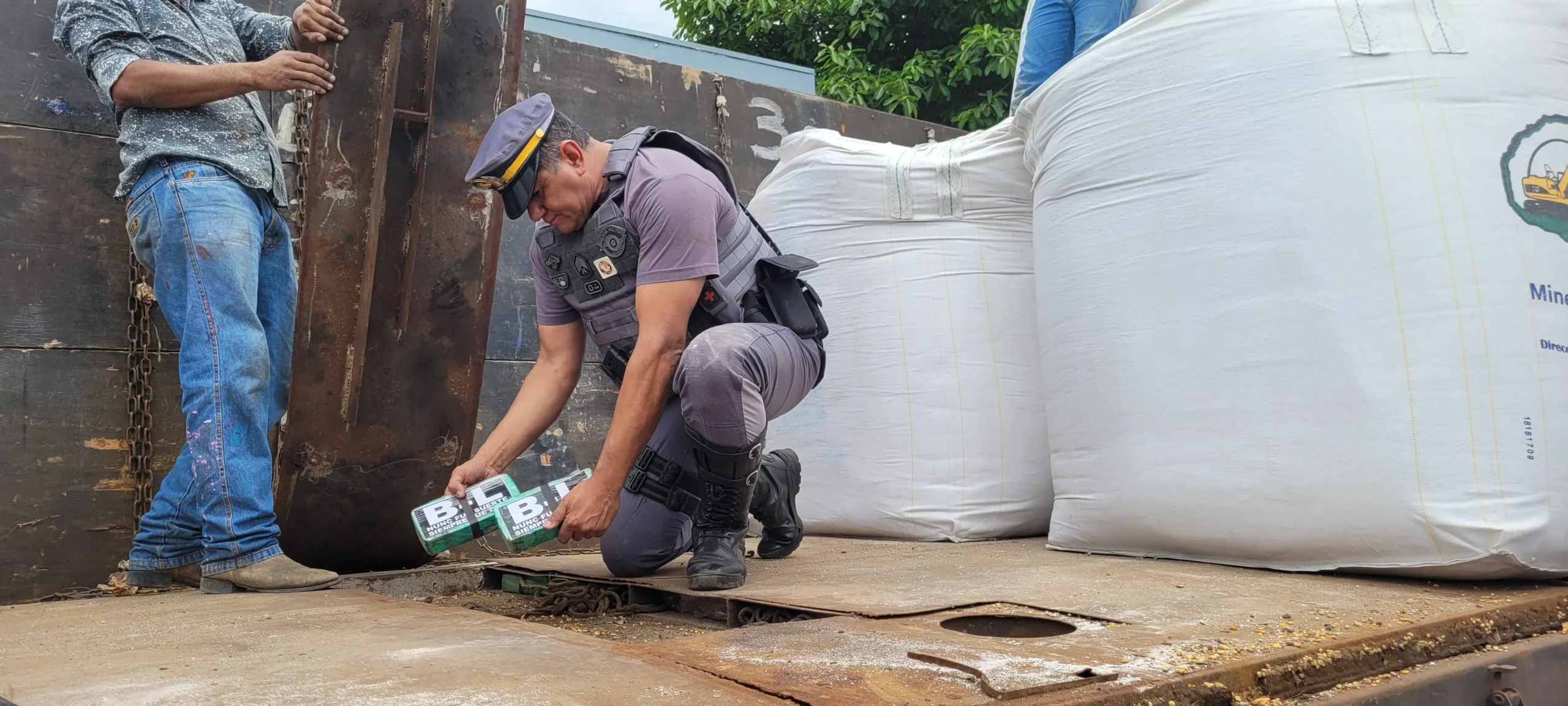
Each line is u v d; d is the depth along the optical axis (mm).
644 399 1474
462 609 1422
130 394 2207
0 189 2094
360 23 1991
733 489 1642
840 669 966
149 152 1855
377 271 2053
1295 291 1625
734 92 3352
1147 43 1854
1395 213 1546
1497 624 1278
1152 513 1812
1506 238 1512
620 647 1084
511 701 844
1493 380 1482
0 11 2121
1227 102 1729
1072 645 1071
